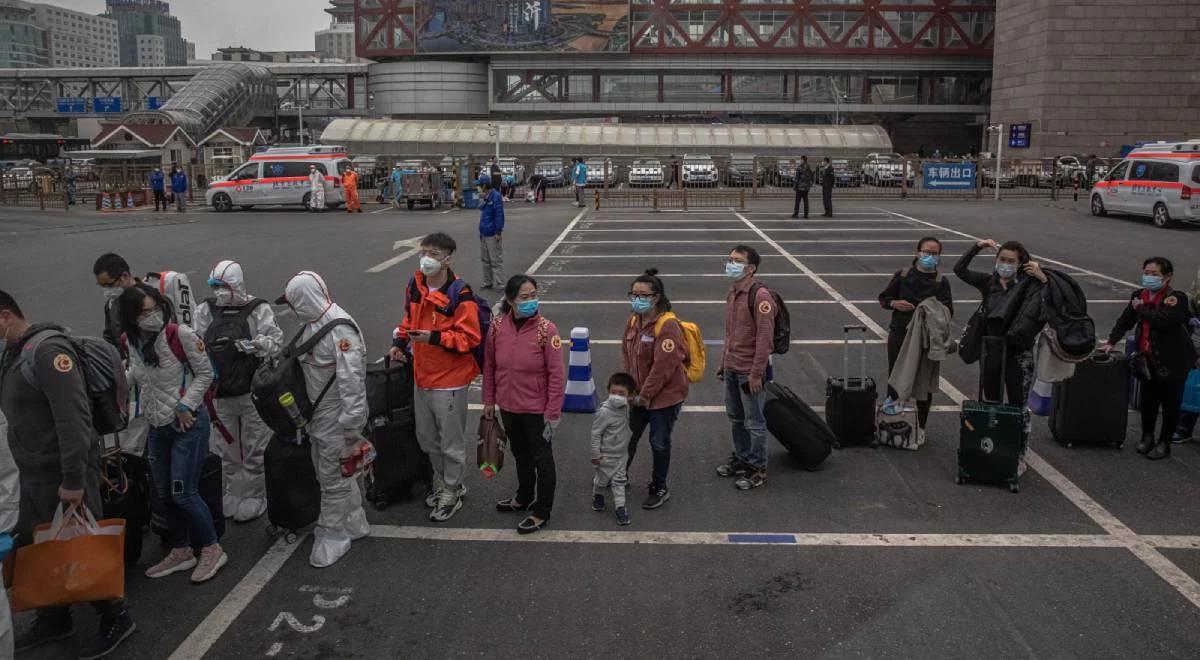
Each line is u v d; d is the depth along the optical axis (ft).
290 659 15.14
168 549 19.08
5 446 12.78
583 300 46.93
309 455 18.98
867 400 24.97
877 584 17.46
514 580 17.75
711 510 20.99
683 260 61.36
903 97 222.07
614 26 215.10
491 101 224.74
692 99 222.48
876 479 22.79
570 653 15.21
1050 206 108.68
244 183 107.34
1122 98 168.86
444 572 18.11
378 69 230.89
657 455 20.88
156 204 110.63
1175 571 17.88
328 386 18.19
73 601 14.70
